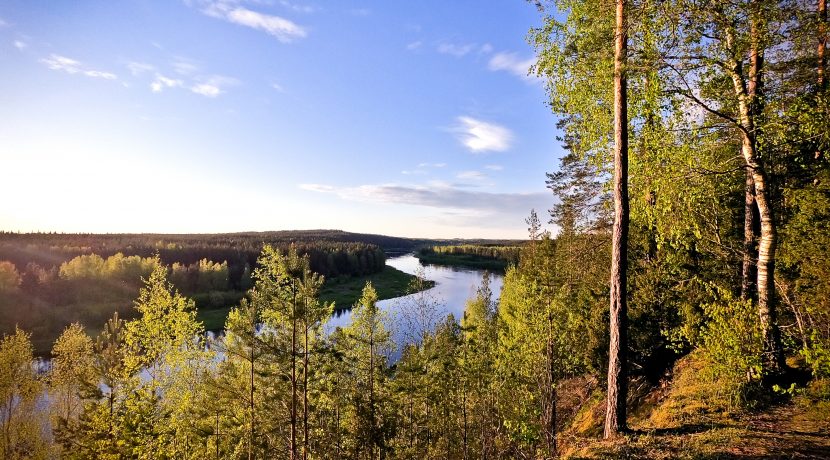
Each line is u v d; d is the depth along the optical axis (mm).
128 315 64500
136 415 17172
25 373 29125
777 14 8383
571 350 18016
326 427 19828
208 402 18016
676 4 7812
